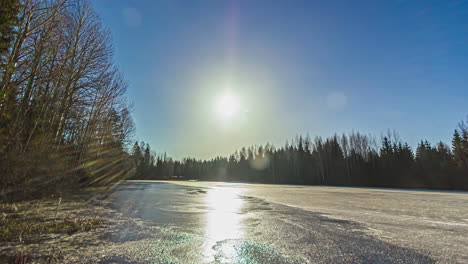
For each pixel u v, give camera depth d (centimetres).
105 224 639
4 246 418
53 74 1294
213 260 401
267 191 2239
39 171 1270
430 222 779
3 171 1002
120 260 383
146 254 417
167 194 1711
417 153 5050
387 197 1723
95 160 2347
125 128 3098
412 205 1242
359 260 415
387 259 423
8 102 964
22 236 482
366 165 4703
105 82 1950
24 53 999
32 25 1032
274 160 6397
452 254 455
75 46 1509
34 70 1093
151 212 878
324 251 461
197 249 456
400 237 578
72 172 1809
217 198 1487
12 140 1042
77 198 1265
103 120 2256
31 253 390
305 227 674
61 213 772
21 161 1102
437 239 564
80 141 1936
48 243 448
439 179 3616
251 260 405
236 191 2172
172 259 398
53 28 1145
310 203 1281
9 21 802
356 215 898
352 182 4491
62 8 1172
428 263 407
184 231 595
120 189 2153
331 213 937
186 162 9706
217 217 805
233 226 672
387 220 802
